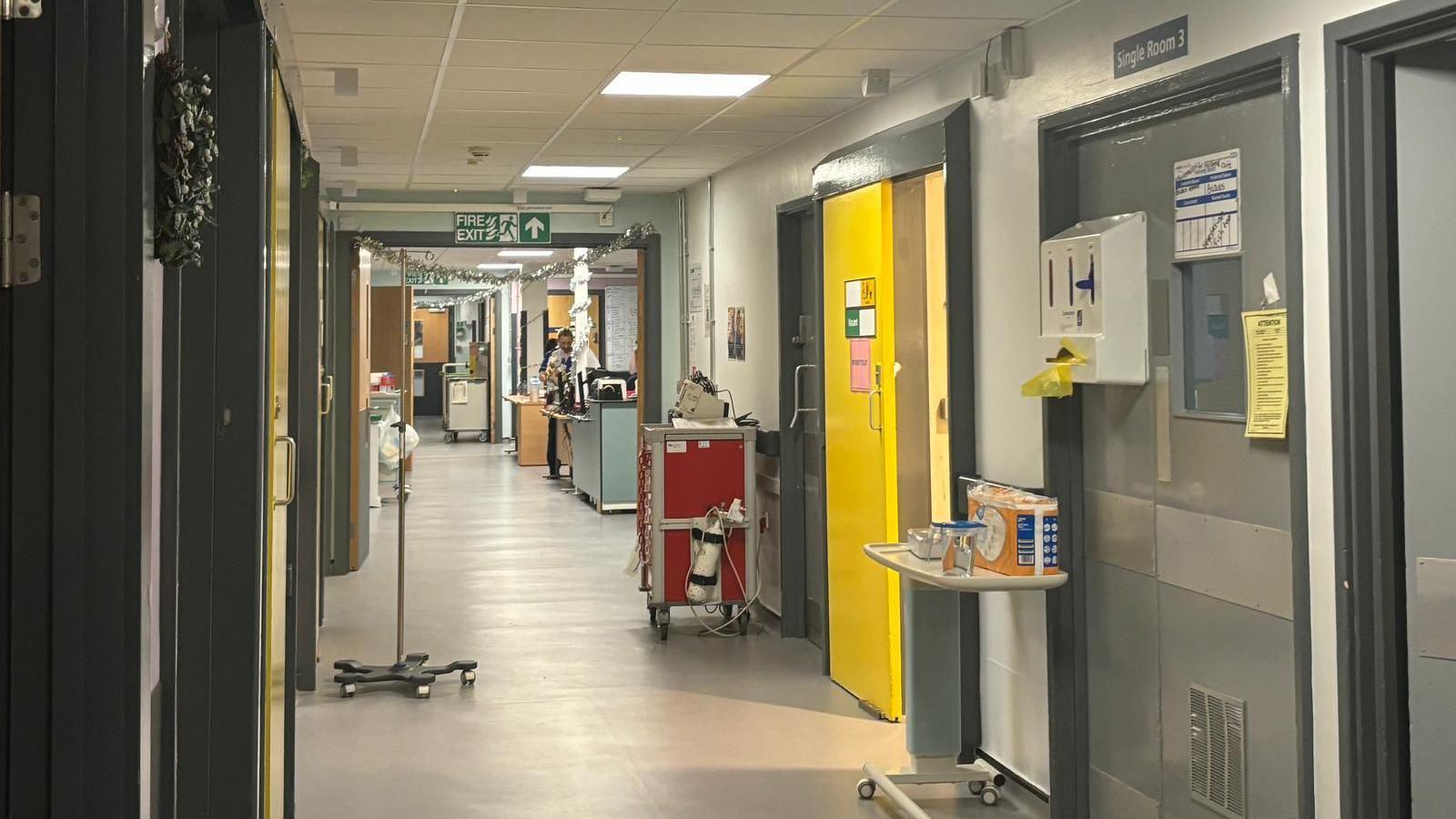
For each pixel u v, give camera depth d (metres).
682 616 7.89
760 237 8.07
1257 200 3.47
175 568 2.25
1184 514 3.85
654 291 10.41
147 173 1.84
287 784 4.30
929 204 6.11
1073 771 4.48
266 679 3.36
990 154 4.96
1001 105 4.87
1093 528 4.41
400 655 6.33
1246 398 3.51
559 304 20.61
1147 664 4.09
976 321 5.12
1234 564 3.60
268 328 3.31
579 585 8.80
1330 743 3.19
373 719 5.67
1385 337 3.07
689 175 9.24
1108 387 4.28
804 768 5.01
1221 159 3.62
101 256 1.78
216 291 3.13
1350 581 3.09
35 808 1.79
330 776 4.89
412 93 6.08
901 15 4.55
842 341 6.19
